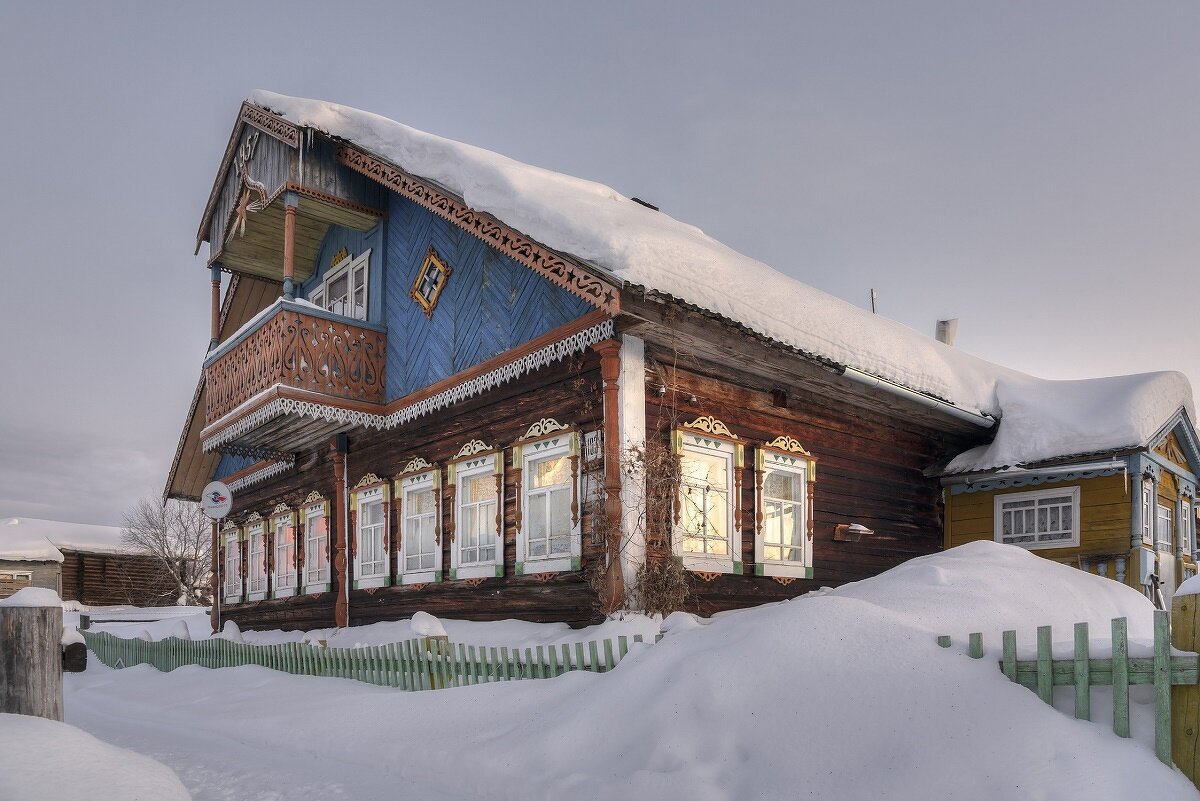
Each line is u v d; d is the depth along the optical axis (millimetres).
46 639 3086
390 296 12727
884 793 3943
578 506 9031
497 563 10078
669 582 8352
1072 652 4359
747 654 5078
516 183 9336
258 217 13914
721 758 4492
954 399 12336
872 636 4938
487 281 10734
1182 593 3949
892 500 12414
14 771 2510
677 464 9039
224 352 13203
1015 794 3727
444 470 11289
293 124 12062
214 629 16359
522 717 5824
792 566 10578
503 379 9977
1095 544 11703
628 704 5199
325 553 13992
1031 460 12086
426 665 7723
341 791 5242
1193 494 13789
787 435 10852
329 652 9023
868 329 11680
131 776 2783
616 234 8352
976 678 4414
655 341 9078
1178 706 3834
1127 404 11703
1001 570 6570
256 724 7191
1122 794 3641
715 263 9508
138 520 41750
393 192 13055
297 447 14422
